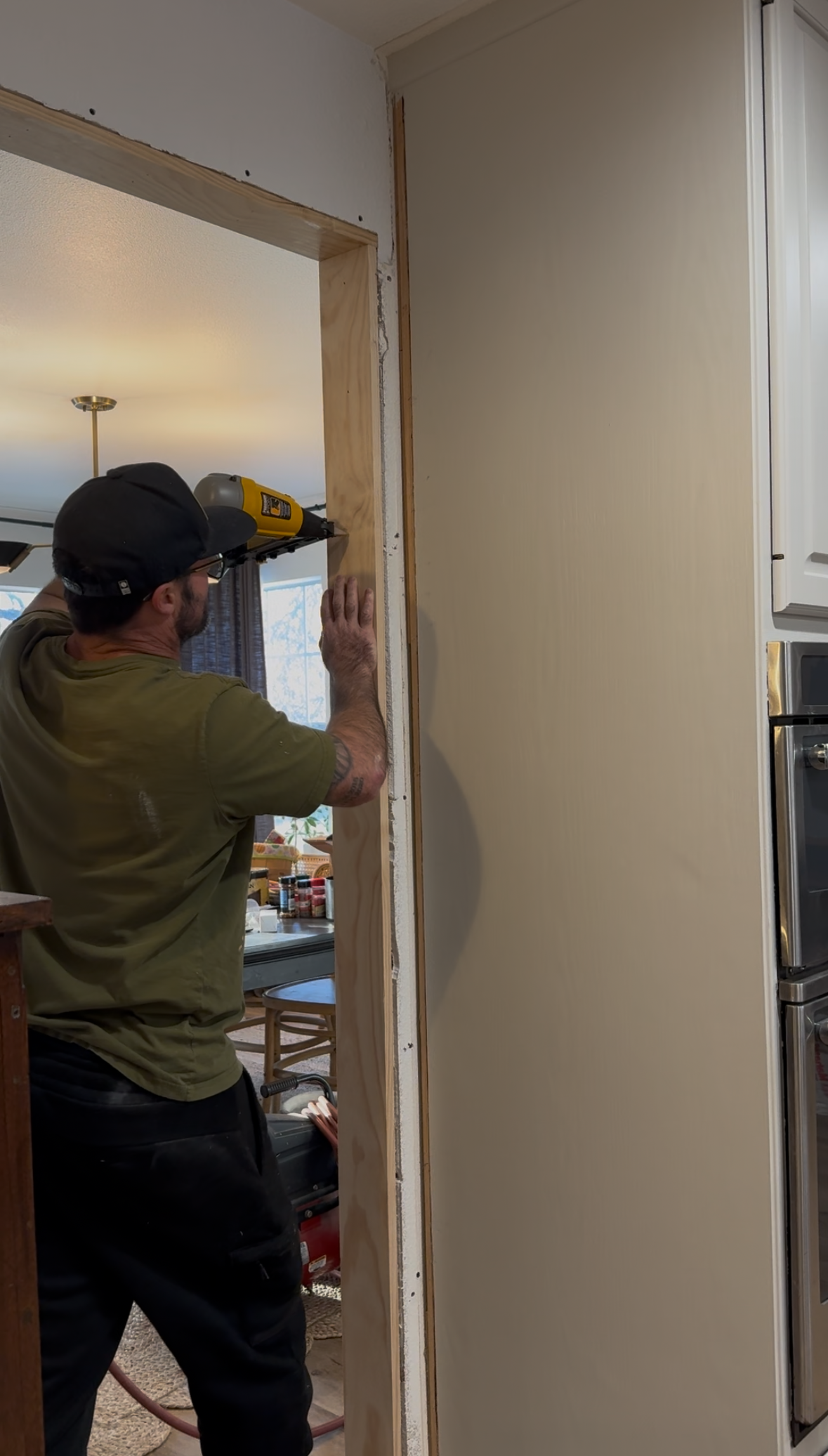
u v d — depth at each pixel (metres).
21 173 2.33
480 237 1.63
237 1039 4.95
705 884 1.40
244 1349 1.37
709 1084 1.40
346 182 1.66
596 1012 1.53
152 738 1.29
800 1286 1.36
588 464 1.51
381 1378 1.74
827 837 1.43
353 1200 1.78
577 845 1.54
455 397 1.68
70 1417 1.35
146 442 4.82
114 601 1.35
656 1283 1.46
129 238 2.69
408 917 1.77
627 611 1.48
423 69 1.69
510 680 1.62
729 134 1.34
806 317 1.40
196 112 1.44
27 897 0.85
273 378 3.86
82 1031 1.31
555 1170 1.58
